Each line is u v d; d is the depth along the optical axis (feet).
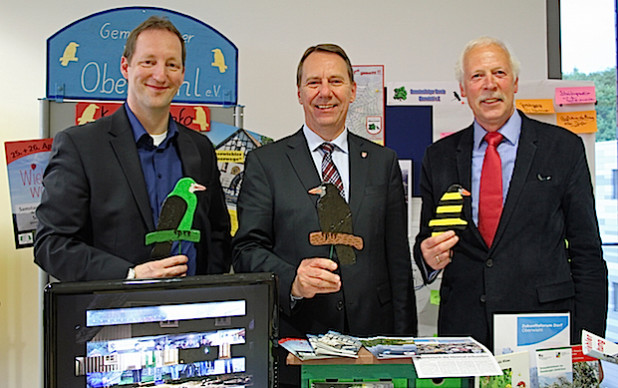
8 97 6.59
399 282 4.94
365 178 4.86
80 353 2.61
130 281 2.71
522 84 6.96
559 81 6.96
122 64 5.01
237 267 4.68
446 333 5.15
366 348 3.58
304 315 4.64
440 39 7.05
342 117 4.98
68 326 2.60
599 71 7.28
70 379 2.60
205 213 5.07
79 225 4.42
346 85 4.93
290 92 6.94
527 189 4.83
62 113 6.15
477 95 4.99
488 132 5.12
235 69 6.53
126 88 6.29
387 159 5.05
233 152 6.49
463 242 5.06
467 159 5.16
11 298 6.51
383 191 4.89
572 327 4.78
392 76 7.00
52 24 6.66
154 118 4.91
